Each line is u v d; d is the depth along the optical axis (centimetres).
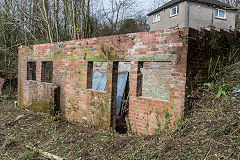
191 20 1855
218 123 351
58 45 702
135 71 476
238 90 420
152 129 442
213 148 304
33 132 579
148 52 447
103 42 548
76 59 634
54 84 719
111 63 529
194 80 414
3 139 554
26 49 884
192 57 403
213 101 413
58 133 554
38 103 804
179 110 397
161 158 326
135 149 385
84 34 1279
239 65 527
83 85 611
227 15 2017
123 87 727
